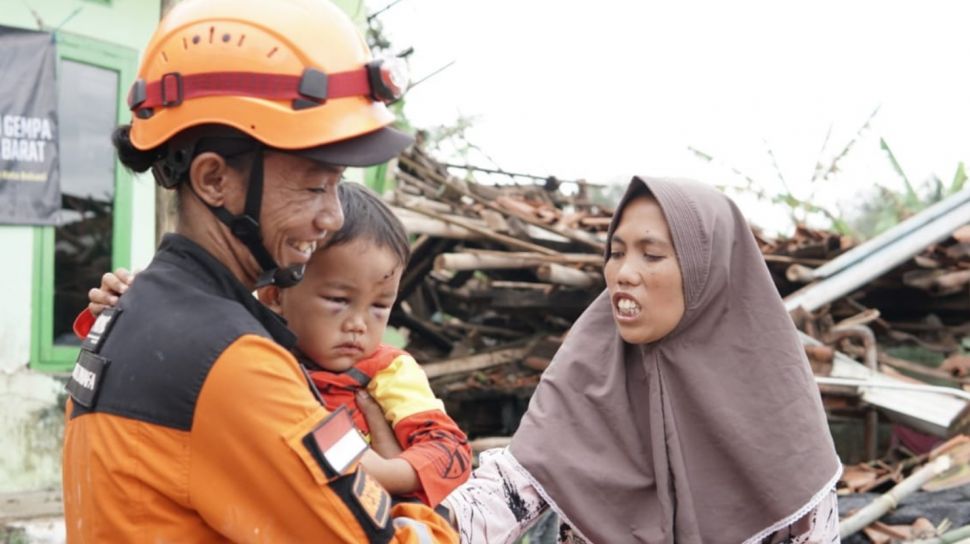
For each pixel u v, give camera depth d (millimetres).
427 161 9609
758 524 2539
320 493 1742
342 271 2182
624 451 2625
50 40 7488
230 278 1847
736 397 2586
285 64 1802
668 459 2570
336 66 1838
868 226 8586
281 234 1852
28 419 7367
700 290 2576
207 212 1860
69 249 7766
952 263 7512
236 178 1818
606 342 2730
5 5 7289
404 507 2016
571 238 8383
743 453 2543
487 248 9047
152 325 1770
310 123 1792
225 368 1716
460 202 9414
